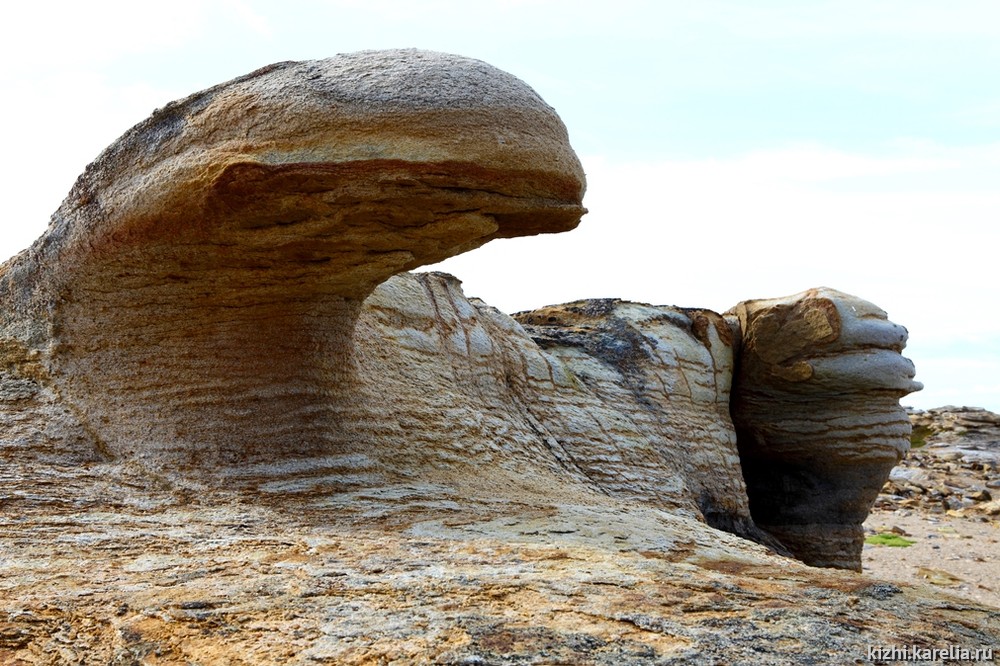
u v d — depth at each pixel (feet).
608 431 25.93
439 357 22.50
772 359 30.63
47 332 17.38
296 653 9.89
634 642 10.23
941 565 33.63
